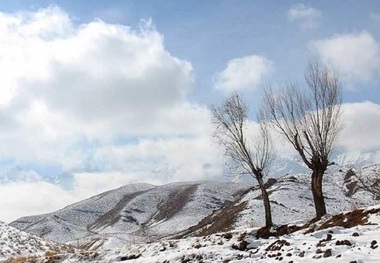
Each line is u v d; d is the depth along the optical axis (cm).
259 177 3198
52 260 3597
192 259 2378
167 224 14988
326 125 3130
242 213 7438
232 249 2420
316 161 3089
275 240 2325
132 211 19500
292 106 3231
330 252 1655
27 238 6044
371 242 1694
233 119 3378
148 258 2658
